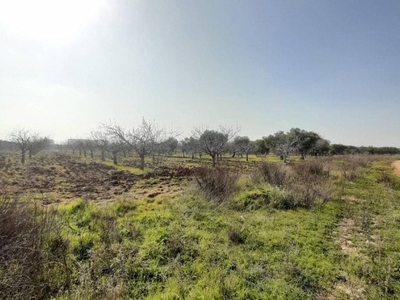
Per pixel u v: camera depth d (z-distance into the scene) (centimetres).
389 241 466
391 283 325
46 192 1093
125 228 502
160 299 294
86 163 3066
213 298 292
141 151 2294
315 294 307
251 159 3959
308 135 3788
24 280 275
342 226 562
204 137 2256
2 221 281
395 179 1222
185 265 373
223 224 549
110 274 344
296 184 838
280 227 538
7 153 4684
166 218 571
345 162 2077
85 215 569
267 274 348
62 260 352
